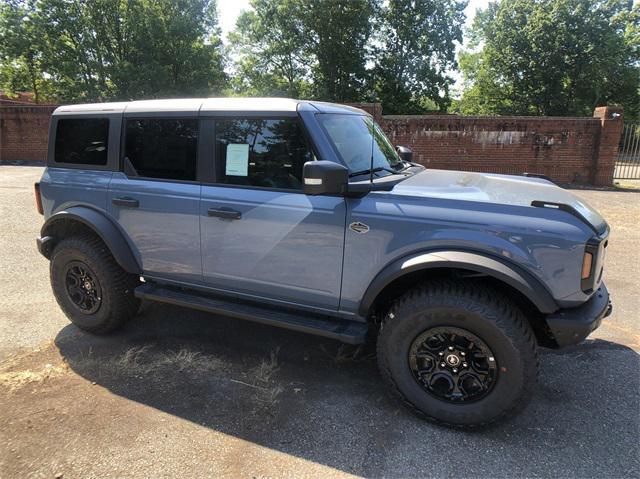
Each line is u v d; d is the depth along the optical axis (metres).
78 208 3.81
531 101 38.94
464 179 3.36
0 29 34.09
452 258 2.60
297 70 38.19
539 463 2.48
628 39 37.34
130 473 2.38
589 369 3.49
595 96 39.03
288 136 3.06
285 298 3.21
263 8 35.62
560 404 3.04
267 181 3.14
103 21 35.69
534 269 2.54
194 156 3.37
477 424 2.70
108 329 3.89
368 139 3.49
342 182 2.67
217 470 2.41
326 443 2.63
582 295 2.55
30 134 19.53
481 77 40.81
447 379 2.74
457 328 2.64
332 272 2.98
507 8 38.06
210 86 39.72
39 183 4.04
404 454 2.55
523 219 2.58
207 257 3.38
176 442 2.62
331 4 32.66
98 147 3.77
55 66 35.09
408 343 2.77
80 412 2.88
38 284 5.18
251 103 3.21
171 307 4.62
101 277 3.73
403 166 3.76
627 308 4.66
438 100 36.09
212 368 3.46
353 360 3.61
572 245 2.50
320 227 2.95
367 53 35.88
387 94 35.47
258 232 3.14
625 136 14.74
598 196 12.19
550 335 2.90
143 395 3.09
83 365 3.46
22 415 2.84
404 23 34.38
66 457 2.49
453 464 2.47
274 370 3.44
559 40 36.28
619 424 2.83
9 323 4.18
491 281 2.79
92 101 35.56
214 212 3.23
